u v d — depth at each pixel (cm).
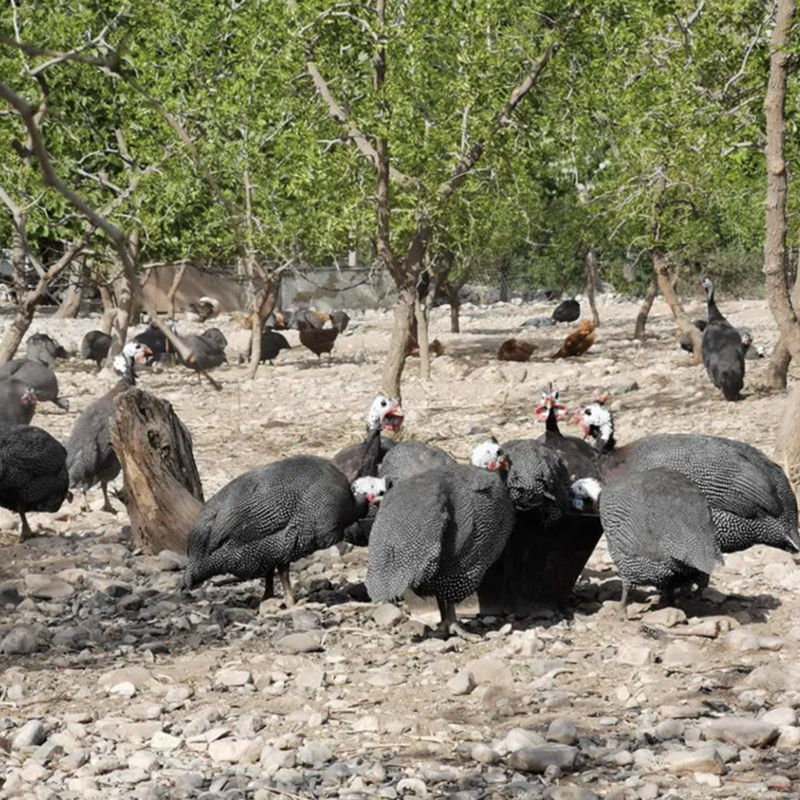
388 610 1519
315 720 1178
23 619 1583
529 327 7094
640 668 1314
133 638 1477
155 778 1054
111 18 3694
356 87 3491
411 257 3556
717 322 3559
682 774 1030
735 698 1223
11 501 1972
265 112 3766
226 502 1517
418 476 1401
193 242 4219
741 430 3044
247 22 3653
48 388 3481
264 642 1452
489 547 1384
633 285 8469
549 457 1499
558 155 4294
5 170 3603
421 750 1107
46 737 1159
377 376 4703
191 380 4712
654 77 3111
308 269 7931
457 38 3356
